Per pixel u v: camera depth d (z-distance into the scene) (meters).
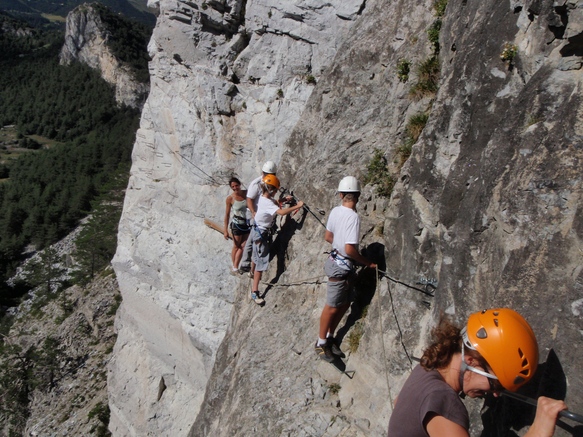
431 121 5.82
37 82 168.75
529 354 3.08
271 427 6.57
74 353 31.80
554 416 2.91
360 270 6.75
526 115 4.29
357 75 8.45
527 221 4.03
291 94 11.94
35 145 148.12
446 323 3.36
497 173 4.43
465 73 5.42
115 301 35.16
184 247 14.48
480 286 4.52
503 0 5.14
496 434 3.88
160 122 14.62
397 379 5.62
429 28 7.38
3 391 30.12
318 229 8.01
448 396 2.95
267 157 12.51
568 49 4.07
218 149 13.43
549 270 3.78
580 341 3.43
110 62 159.62
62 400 28.03
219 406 8.24
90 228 59.03
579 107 3.86
